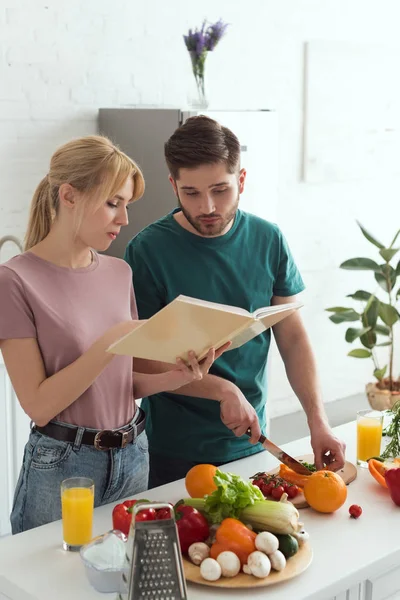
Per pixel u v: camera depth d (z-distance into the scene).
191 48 3.89
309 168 4.93
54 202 1.92
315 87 4.88
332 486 1.84
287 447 2.27
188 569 1.58
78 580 1.60
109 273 2.05
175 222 2.26
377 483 2.04
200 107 3.96
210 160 2.01
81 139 1.90
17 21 3.74
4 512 3.25
